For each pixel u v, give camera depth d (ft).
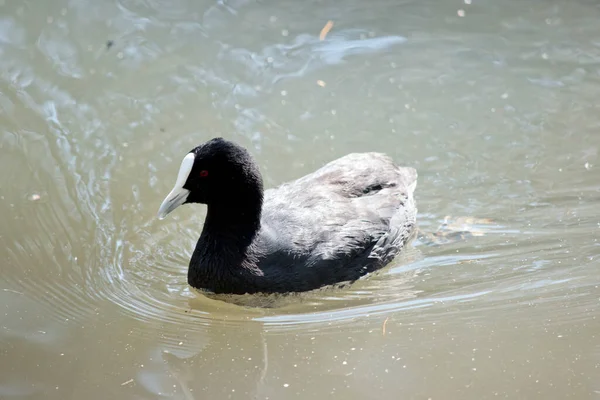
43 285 28.02
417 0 47.09
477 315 26.00
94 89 38.91
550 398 21.70
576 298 26.53
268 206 29.50
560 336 24.56
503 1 47.03
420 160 35.58
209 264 27.66
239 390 22.58
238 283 27.37
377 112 38.65
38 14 43.55
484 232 31.32
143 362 24.00
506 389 22.13
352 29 44.91
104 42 42.04
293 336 25.46
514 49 43.27
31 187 33.06
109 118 37.19
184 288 28.66
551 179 34.17
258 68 41.29
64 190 33.01
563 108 38.68
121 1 45.14
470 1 46.96
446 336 24.84
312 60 42.27
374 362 23.65
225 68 41.09
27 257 29.45
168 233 31.53
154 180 33.88
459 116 38.32
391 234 30.12
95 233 31.01
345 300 27.73
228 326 26.27
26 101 37.76
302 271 27.71
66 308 26.84
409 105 39.11
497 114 38.40
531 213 32.17
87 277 28.68
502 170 34.86
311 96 39.63
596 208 32.12
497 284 27.94
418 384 22.49
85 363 23.84
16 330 25.39
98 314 26.63
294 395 22.26
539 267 28.73
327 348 24.57
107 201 32.68
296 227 28.43
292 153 35.86
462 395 21.97
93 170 34.19
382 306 27.12
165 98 38.73
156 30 43.29
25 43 41.52
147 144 35.83
